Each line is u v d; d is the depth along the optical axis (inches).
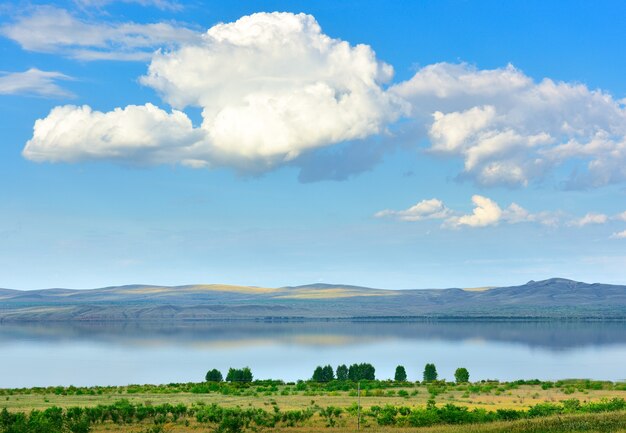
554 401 3184.1
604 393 3612.2
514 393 3646.7
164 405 2650.1
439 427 2261.3
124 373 7573.8
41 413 2480.3
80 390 3848.4
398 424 2407.7
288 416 2497.5
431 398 3319.4
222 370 7844.5
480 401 3218.5
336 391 3848.4
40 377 7150.6
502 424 2139.5
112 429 2338.8
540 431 1940.2
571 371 7150.6
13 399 3304.6
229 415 2486.5
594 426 1994.3
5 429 2218.3
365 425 2402.8
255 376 7012.8
